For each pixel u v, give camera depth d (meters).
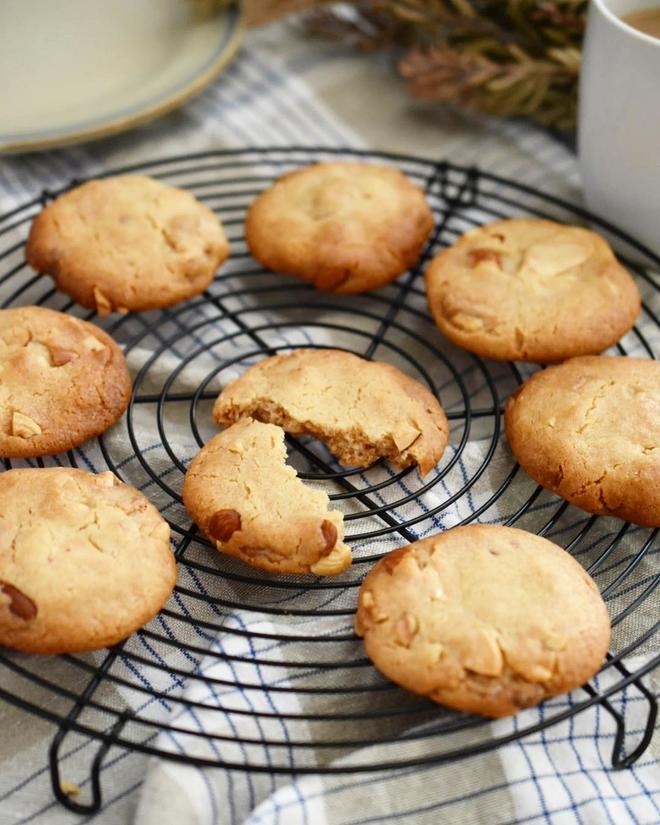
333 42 0.67
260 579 0.44
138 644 0.43
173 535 0.45
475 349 0.49
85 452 0.47
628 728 0.42
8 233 0.55
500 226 0.52
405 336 0.51
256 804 0.41
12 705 0.42
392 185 0.53
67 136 0.56
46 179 0.58
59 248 0.50
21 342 0.47
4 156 0.59
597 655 0.40
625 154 0.50
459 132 0.62
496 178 0.55
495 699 0.40
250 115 0.62
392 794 0.40
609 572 0.45
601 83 0.50
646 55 0.47
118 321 0.51
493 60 0.59
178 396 0.48
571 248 0.50
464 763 0.41
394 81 0.65
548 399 0.46
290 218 0.52
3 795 0.41
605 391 0.46
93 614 0.41
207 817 0.40
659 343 0.51
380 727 0.42
